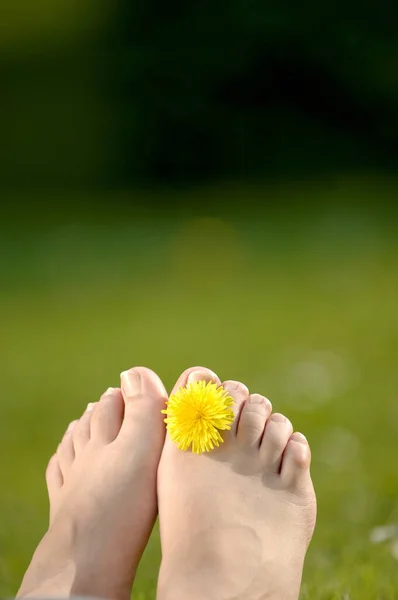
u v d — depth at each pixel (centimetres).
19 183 1155
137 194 1081
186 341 490
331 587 183
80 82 1149
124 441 191
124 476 185
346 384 388
